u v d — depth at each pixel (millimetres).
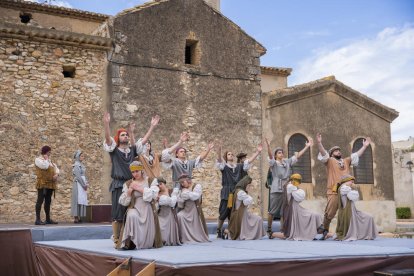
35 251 8156
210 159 15523
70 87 13875
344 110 17891
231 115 16109
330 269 5676
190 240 8016
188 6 15938
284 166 9367
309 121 17234
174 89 15273
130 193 6812
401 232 17969
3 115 13000
